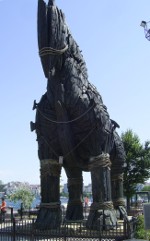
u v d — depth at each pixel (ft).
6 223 45.78
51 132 41.88
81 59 42.96
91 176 40.86
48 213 40.65
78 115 40.70
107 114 43.21
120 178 52.65
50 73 39.68
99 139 40.81
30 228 35.96
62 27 40.27
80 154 42.55
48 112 41.93
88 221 39.19
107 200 40.14
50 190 41.63
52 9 39.81
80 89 41.11
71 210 49.26
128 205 99.35
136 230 35.37
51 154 42.32
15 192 144.66
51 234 34.17
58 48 39.63
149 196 46.42
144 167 107.65
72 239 34.06
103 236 32.96
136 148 108.17
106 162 40.98
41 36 39.32
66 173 49.80
